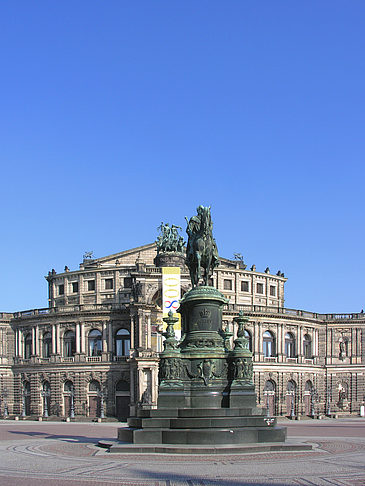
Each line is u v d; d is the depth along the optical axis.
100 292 150.38
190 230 52.03
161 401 44.56
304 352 156.38
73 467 35.25
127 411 136.88
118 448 40.31
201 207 52.00
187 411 43.41
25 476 32.16
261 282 160.50
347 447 47.28
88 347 143.12
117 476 31.67
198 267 50.09
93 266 159.25
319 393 156.38
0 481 30.53
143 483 29.50
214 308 47.84
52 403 142.75
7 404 149.50
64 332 145.88
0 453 44.56
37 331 148.88
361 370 157.12
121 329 142.50
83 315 143.12
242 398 44.56
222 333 47.81
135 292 137.12
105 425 110.19
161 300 139.75
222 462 36.19
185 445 40.78
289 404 149.12
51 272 159.62
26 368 148.00
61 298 155.88
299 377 151.00
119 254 157.62
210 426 42.09
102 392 138.00
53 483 29.80
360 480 30.19
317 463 36.06
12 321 153.25
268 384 146.62
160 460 37.16
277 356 148.38
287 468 34.00
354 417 152.75
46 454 42.91
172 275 130.50
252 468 33.94
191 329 47.59
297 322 153.38
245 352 45.53
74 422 130.00
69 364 141.75
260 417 43.50
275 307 151.00
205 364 45.41
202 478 30.75
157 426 42.94
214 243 51.34
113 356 140.12
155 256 158.88
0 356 151.38
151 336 135.25
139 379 131.25
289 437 60.09
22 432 78.88
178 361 45.44
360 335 158.88
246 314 146.25
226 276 154.88
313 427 94.88
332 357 158.38
